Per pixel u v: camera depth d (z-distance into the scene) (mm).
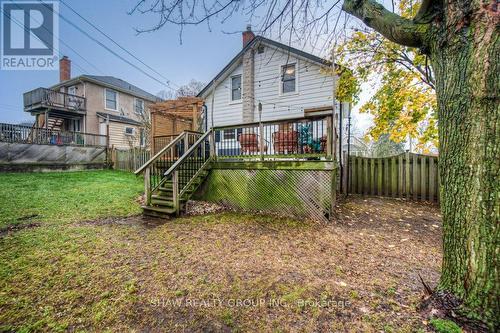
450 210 1681
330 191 4777
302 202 5078
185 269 2730
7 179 8672
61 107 15391
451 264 1687
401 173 6758
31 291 2311
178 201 5281
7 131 10906
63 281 2482
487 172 1477
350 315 1878
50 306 2088
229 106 10898
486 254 1488
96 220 4836
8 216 4848
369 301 2043
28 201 5938
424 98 7223
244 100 10234
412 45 1981
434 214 5141
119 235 3932
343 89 7613
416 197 6539
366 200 6559
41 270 2713
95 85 17391
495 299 1463
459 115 1594
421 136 8008
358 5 2260
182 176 6617
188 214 5457
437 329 1569
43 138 12320
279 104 9664
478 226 1515
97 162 14078
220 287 2342
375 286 2291
